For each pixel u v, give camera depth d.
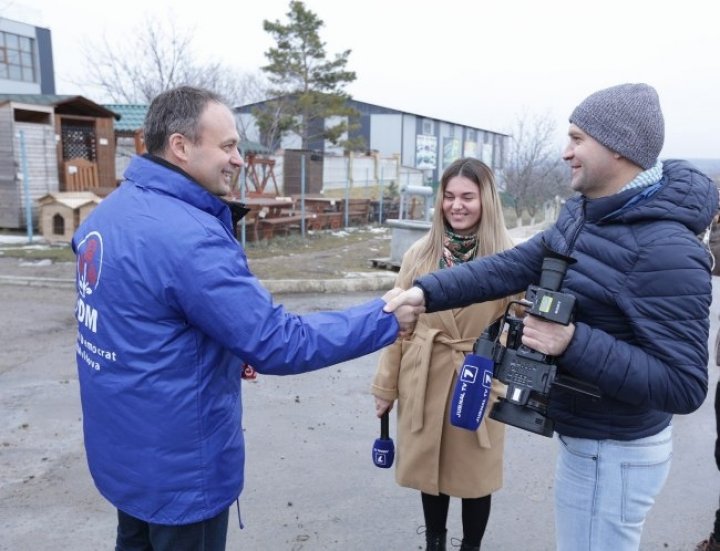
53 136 14.42
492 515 3.35
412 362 2.69
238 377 1.96
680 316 1.67
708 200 1.76
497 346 1.94
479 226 2.62
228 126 1.86
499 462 2.71
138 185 1.82
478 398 2.07
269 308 1.79
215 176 1.87
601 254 1.79
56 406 4.70
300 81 35.72
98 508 3.31
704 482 3.80
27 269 9.83
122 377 1.78
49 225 12.55
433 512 2.78
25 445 4.05
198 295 1.71
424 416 2.64
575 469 1.95
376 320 1.96
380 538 3.11
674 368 1.67
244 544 3.04
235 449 1.93
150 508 1.83
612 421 1.85
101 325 1.79
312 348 1.83
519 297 2.56
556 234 2.03
